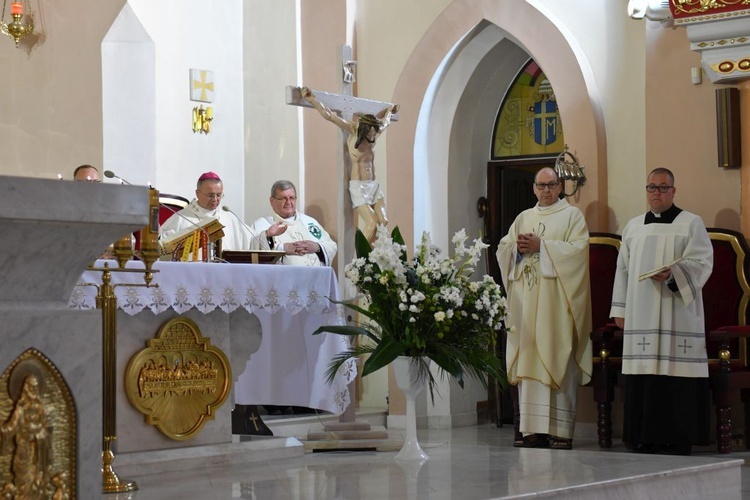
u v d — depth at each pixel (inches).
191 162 403.2
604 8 364.2
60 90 387.2
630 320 312.2
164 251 249.1
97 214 118.5
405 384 239.5
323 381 263.4
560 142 405.4
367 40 413.1
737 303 321.7
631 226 319.6
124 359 220.8
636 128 357.4
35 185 115.3
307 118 413.1
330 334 263.7
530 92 411.8
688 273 304.5
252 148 418.9
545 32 371.6
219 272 229.8
